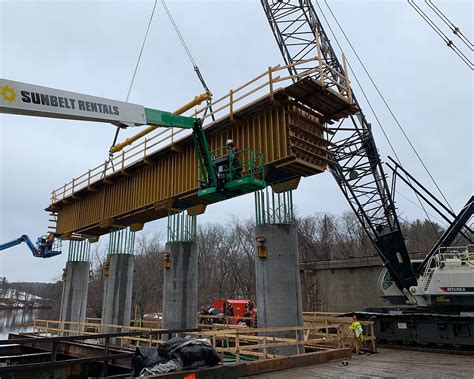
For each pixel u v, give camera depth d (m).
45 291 149.88
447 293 20.02
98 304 68.06
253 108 16.86
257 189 15.95
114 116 12.06
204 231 82.62
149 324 31.22
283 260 16.36
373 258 38.62
